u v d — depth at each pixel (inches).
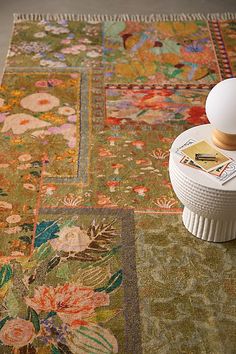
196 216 86.4
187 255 86.0
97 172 100.1
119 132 108.7
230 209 80.2
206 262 85.0
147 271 83.4
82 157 103.0
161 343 74.4
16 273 82.7
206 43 134.7
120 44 133.6
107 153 104.0
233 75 124.9
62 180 98.3
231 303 79.5
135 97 117.7
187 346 74.1
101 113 113.3
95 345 73.9
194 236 88.9
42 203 93.9
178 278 82.7
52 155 103.2
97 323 76.5
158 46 133.3
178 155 83.7
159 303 79.2
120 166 101.4
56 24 140.1
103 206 93.7
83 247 86.6
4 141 105.6
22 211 92.4
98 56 129.4
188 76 124.2
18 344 73.8
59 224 90.2
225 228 86.0
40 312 77.7
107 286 81.2
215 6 149.3
